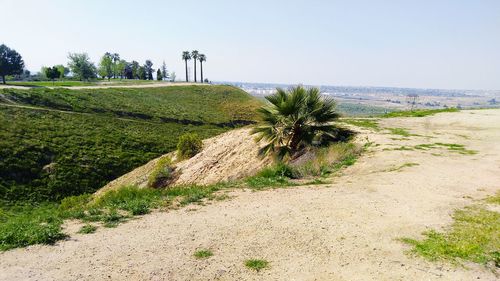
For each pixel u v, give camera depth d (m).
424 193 8.34
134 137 38.25
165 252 5.60
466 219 6.59
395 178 9.70
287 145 14.57
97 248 5.77
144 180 19.84
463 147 14.12
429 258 5.18
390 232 6.15
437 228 6.23
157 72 118.50
